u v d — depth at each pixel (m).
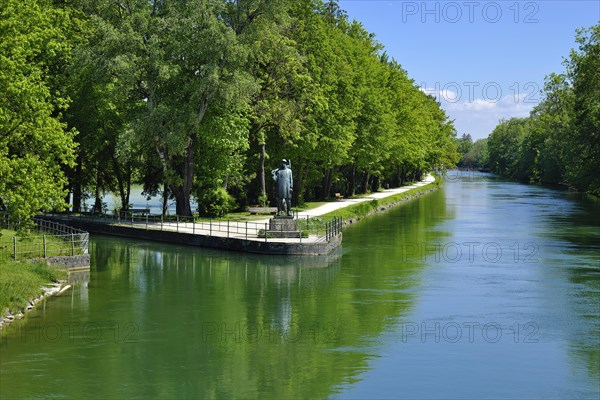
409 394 21.69
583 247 49.91
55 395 21.16
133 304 32.22
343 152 72.00
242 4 55.78
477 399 21.36
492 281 37.97
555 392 21.97
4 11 35.69
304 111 66.44
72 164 39.59
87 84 58.72
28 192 35.62
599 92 75.00
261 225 55.44
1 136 36.72
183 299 33.41
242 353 25.41
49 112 38.34
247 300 33.38
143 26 53.19
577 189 120.38
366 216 73.12
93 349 25.56
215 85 52.47
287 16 58.28
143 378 22.69
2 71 34.59
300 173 72.62
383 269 41.34
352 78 78.88
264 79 62.09
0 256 35.66
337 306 32.31
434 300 33.59
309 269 41.22
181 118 52.78
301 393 21.59
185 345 26.23
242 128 58.53
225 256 45.00
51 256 38.56
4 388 21.64
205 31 52.22
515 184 154.12
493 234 57.41
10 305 29.58
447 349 26.09
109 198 107.19
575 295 34.69
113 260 43.75
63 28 55.09
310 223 51.69
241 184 65.62
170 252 46.75
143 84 55.50
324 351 25.75
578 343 26.94
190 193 60.44
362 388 22.09
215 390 21.73
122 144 53.50
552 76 89.19
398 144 100.69
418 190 115.38
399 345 26.53
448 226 63.41
